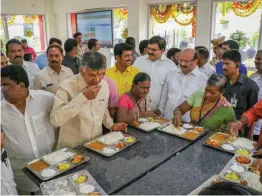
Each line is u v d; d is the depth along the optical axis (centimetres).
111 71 243
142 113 197
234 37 430
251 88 204
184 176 122
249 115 170
